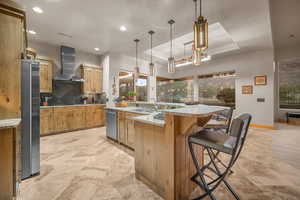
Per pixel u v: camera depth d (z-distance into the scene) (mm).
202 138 1248
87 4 2363
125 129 2926
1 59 1529
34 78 1865
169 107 2588
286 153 2611
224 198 1462
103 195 1504
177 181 1362
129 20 2869
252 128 4586
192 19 2803
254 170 2018
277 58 5402
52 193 1532
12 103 1584
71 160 2342
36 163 1883
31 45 3992
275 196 1488
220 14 2605
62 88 4617
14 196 1299
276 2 2596
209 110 1286
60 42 4145
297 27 3625
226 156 2531
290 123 5137
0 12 1527
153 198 1462
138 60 6051
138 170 1801
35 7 2447
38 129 1908
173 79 7672
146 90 6559
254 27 3107
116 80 5223
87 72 4855
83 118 4492
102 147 2949
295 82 5156
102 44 4285
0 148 1240
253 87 4812
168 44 4727
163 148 1448
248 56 4922
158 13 2605
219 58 5676
